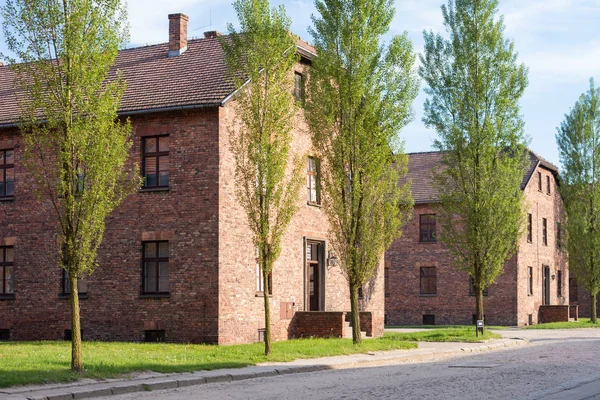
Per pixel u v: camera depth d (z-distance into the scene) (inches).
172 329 1050.7
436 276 2032.5
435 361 894.4
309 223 1235.9
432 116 1330.0
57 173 685.9
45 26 672.4
